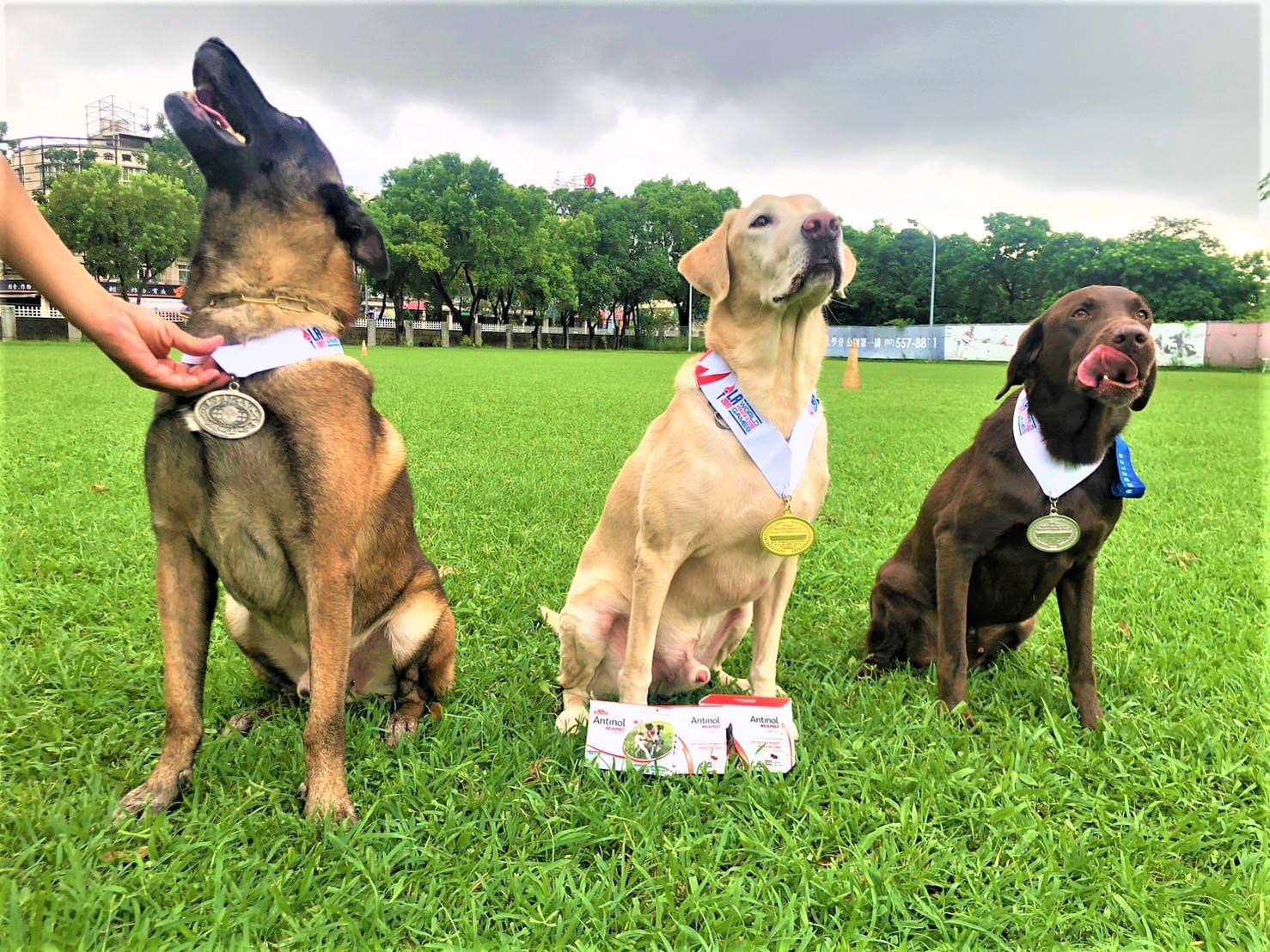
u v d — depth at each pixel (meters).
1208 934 1.92
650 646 2.84
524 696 3.13
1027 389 3.00
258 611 2.53
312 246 2.45
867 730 2.84
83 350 25.83
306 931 1.83
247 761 2.56
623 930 1.92
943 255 59.78
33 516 5.32
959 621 3.06
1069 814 2.40
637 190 69.19
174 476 2.22
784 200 2.80
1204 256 49.97
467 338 59.22
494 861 2.10
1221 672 3.33
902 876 2.07
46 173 51.66
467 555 4.89
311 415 2.26
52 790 2.36
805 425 2.88
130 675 3.12
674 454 2.76
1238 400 18.16
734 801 2.43
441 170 55.38
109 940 1.81
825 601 4.45
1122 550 5.33
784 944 1.83
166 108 2.27
